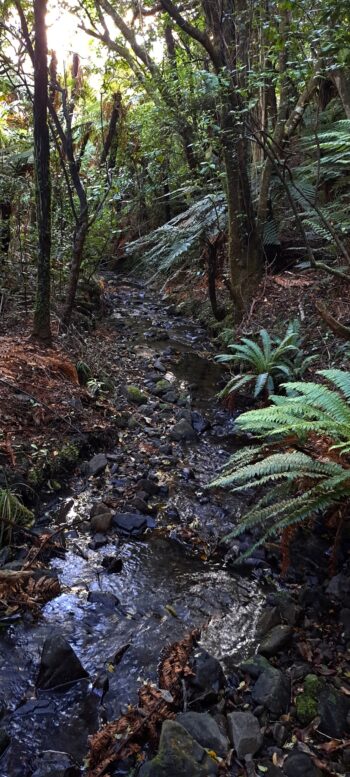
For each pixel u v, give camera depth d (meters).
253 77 5.25
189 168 7.89
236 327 6.50
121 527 3.36
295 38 4.51
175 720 2.14
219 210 7.13
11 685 2.28
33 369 4.50
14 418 3.96
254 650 2.58
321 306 5.11
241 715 2.18
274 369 5.30
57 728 2.13
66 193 6.80
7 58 5.26
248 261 6.66
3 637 2.50
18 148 7.11
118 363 5.96
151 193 9.91
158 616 2.73
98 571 3.01
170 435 4.54
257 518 2.97
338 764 2.05
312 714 2.22
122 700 2.26
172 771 1.91
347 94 5.61
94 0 6.87
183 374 5.95
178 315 8.23
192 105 6.90
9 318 5.50
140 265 10.42
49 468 3.71
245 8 5.58
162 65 7.41
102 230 7.35
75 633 2.57
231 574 3.08
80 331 6.30
